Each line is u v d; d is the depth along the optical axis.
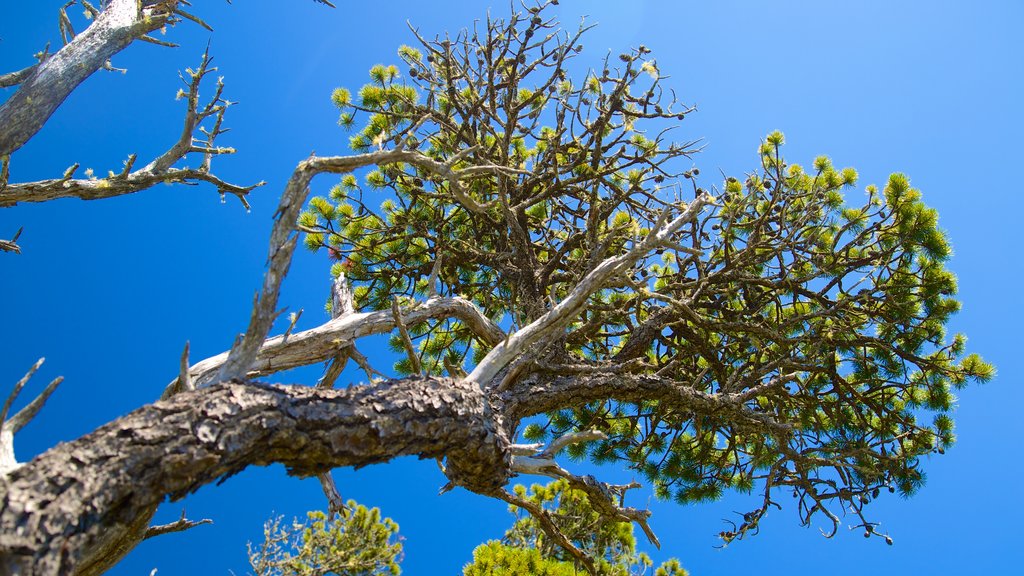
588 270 5.55
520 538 9.90
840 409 7.10
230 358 3.19
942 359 7.07
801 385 6.99
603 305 6.39
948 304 6.91
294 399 3.08
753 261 6.50
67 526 2.36
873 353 7.42
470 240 7.24
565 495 9.55
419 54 7.82
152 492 2.61
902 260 7.10
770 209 6.54
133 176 6.17
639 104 6.40
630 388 5.16
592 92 7.26
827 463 6.23
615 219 6.75
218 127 6.64
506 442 3.98
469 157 6.57
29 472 2.42
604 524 8.84
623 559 8.60
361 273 7.38
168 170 6.40
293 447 3.02
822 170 8.09
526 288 6.21
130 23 5.94
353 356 4.89
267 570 11.06
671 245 4.30
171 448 2.65
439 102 7.71
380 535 11.92
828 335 6.66
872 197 7.75
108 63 5.94
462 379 3.98
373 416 3.24
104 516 2.52
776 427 5.77
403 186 7.40
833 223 8.09
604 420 7.51
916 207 6.92
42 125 5.38
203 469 2.71
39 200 5.73
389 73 7.75
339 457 3.14
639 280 5.91
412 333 7.58
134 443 2.61
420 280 7.61
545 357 5.31
